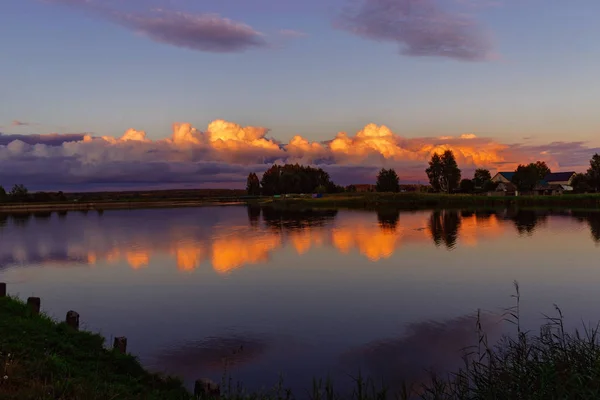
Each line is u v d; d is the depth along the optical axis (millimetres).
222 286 30938
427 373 16172
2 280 33812
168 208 156125
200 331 21406
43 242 56906
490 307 24688
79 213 131500
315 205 137750
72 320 18109
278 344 19547
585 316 22672
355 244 50031
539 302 25438
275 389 15047
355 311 24438
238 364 17406
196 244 52344
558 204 110062
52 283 32500
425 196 132250
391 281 31531
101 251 48000
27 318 17500
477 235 55594
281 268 37094
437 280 31562
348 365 17172
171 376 15938
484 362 16797
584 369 11039
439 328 21281
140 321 23125
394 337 20188
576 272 33125
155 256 44062
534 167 153000
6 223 92125
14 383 10625
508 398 10609
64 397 10211
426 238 53938
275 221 84500
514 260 38469
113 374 13922
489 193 152750
